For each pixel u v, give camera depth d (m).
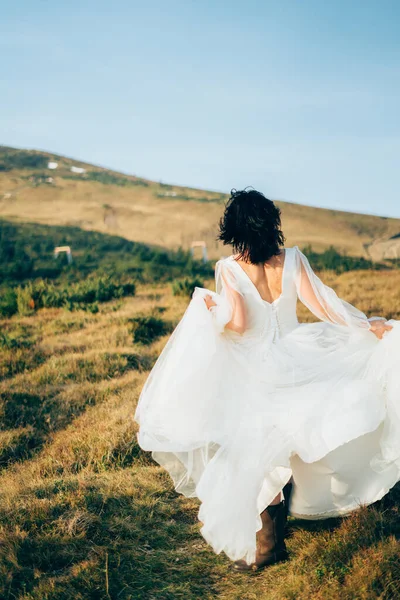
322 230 36.31
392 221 37.47
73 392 7.45
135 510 3.80
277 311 3.33
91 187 53.88
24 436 6.01
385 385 3.20
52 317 14.83
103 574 3.05
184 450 3.23
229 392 3.28
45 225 42.09
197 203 48.38
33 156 64.69
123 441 5.22
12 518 3.63
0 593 2.91
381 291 14.62
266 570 3.10
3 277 27.30
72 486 4.20
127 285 19.73
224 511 2.95
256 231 3.20
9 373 8.91
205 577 3.08
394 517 3.42
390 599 2.70
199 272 27.84
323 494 3.20
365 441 3.15
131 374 8.24
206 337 3.35
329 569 2.93
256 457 3.02
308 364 3.29
